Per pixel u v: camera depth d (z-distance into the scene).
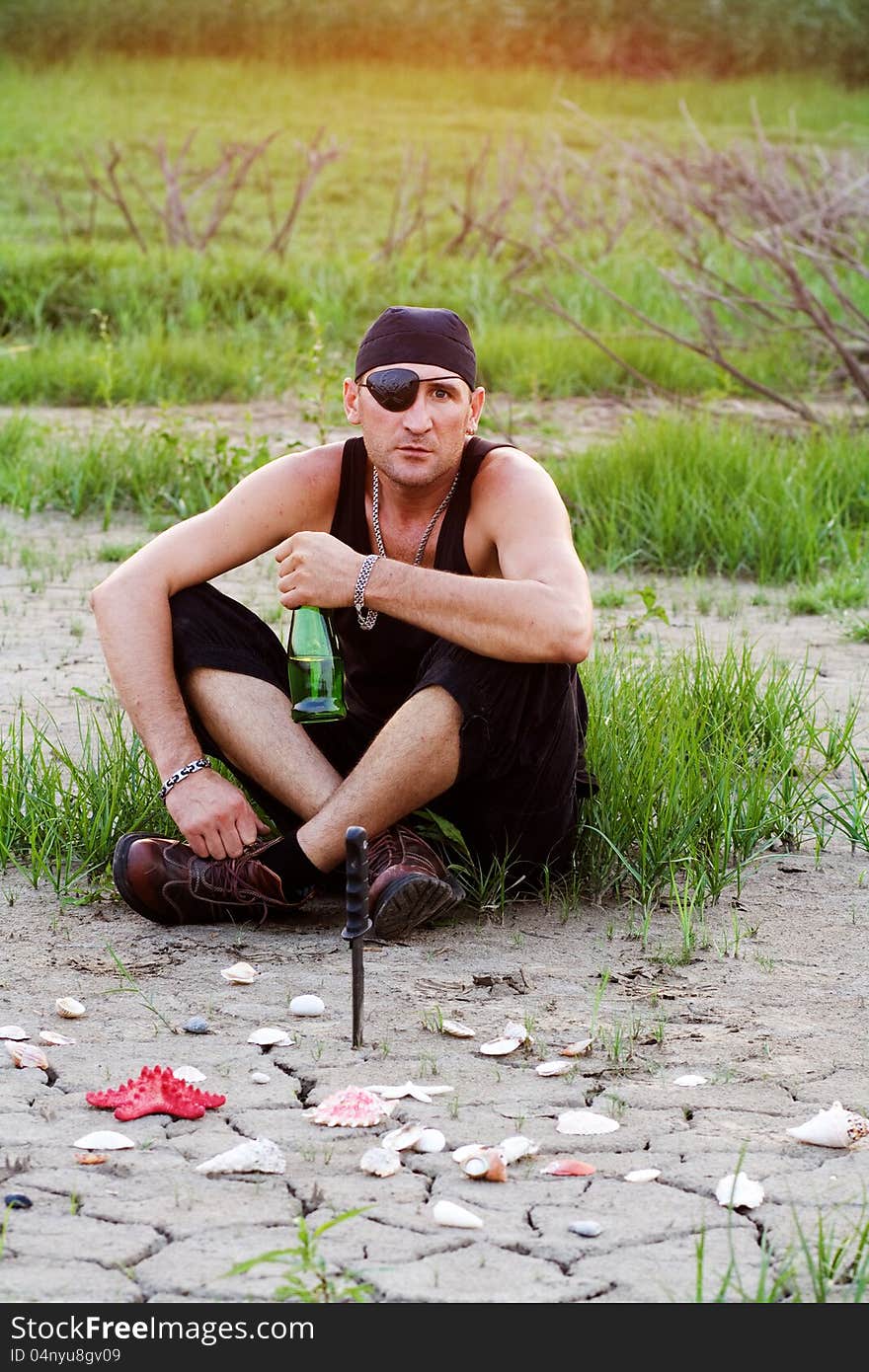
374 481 4.11
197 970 3.79
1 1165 2.88
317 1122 3.04
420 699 3.87
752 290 14.68
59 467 9.49
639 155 14.41
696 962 3.87
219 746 4.11
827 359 13.05
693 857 4.38
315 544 3.91
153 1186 2.82
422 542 4.07
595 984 3.73
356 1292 2.47
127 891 4.02
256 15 29.03
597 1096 3.18
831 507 8.57
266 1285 2.52
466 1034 3.43
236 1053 3.34
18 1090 3.17
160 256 15.74
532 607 3.79
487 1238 2.66
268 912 4.09
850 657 6.53
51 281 14.64
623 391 12.79
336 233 18.47
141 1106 3.05
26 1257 2.59
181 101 25.89
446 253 17.17
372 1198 2.78
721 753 4.74
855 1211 2.75
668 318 14.47
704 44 29.73
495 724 3.89
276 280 15.20
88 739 4.73
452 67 28.77
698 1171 2.88
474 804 4.12
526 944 3.99
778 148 15.13
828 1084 3.23
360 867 3.36
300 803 4.03
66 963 3.81
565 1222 2.71
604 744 4.64
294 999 3.58
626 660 6.13
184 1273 2.55
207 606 4.11
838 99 28.30
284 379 12.71
